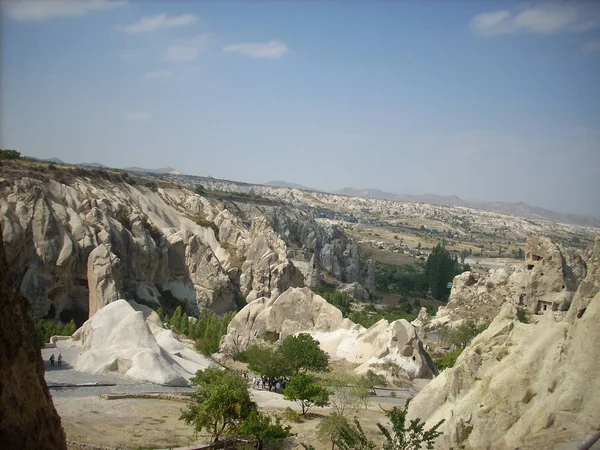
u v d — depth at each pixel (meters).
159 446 41.56
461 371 35.88
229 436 44.03
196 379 54.56
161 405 52.78
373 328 79.00
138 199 163.12
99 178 158.75
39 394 19.02
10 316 18.52
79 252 119.31
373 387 63.66
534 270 108.12
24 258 112.19
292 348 67.75
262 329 86.38
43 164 144.00
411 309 168.25
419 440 30.64
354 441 37.50
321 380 63.50
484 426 30.78
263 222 171.88
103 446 40.00
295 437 45.81
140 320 68.62
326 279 189.12
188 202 180.25
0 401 17.36
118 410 49.84
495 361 35.25
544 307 105.81
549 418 28.09
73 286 119.12
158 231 148.88
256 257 155.00
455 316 114.38
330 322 85.62
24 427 18.08
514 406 30.44
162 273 140.88
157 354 63.81
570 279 109.31
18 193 117.88
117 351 64.94
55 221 118.44
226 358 78.62
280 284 149.62
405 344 74.06
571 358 28.98
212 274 143.25
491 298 112.56
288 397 52.44
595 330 28.27
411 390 66.12
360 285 187.50
